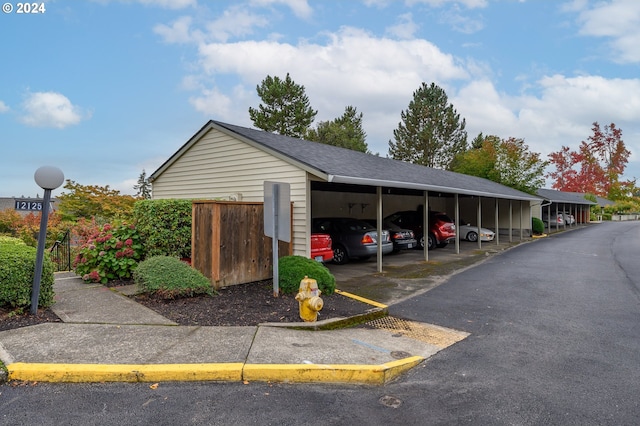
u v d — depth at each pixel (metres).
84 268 7.79
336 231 11.52
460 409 3.26
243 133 10.52
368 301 6.84
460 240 20.05
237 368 3.74
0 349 4.08
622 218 49.69
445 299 7.29
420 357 4.38
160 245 7.74
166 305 5.98
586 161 52.31
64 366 3.66
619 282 8.94
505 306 6.80
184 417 3.02
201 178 11.77
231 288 7.27
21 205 5.49
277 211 6.69
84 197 16.56
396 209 19.59
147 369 3.66
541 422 3.05
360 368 3.86
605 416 3.14
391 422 3.04
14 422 2.89
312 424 2.98
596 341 5.02
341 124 40.62
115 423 2.91
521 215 22.02
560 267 11.17
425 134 39.16
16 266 5.30
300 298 5.43
